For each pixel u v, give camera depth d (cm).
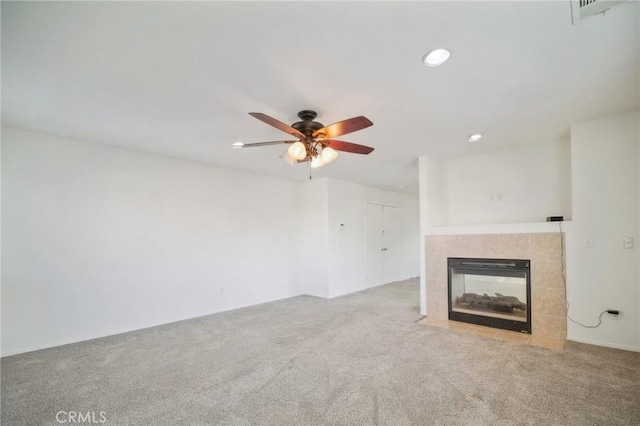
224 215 507
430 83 231
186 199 461
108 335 376
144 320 409
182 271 450
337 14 158
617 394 220
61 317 346
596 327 312
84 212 368
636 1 148
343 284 622
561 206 370
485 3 151
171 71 212
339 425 192
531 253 353
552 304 338
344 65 206
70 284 354
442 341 334
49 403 221
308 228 627
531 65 208
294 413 205
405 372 260
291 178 608
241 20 162
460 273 414
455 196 456
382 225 743
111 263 386
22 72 212
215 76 219
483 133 349
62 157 354
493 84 234
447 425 189
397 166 505
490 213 423
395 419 196
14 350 317
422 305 444
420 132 342
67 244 354
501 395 222
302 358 294
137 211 411
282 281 593
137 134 344
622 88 243
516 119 307
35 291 332
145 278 413
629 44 185
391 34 174
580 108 283
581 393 222
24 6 150
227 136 349
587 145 315
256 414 204
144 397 227
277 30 170
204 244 478
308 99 254
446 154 436
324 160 268
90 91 241
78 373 268
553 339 332
